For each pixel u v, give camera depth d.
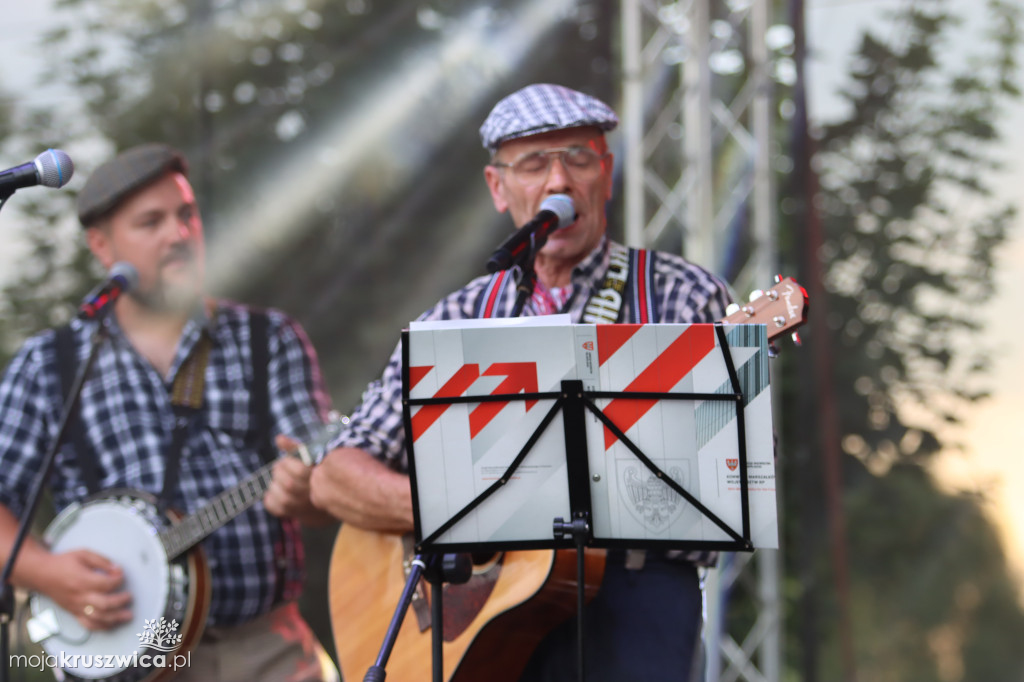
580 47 19.41
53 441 7.45
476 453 4.82
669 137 14.34
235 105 19.52
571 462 4.79
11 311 18.95
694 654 5.92
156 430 7.44
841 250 19.52
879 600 18.42
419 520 4.89
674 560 6.13
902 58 19.23
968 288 19.14
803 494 16.19
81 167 19.27
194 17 19.39
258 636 7.36
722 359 4.62
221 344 7.61
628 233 12.47
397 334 19.14
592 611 6.01
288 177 19.33
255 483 7.10
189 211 7.76
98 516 7.23
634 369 4.67
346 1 19.53
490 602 6.05
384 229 19.52
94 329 7.65
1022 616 18.25
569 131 6.27
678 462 4.71
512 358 4.72
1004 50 18.86
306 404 7.62
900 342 19.17
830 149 19.56
